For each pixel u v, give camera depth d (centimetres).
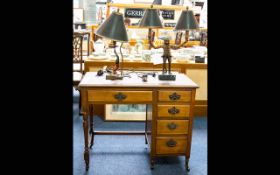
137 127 365
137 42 393
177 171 266
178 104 258
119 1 429
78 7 538
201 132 348
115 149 305
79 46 386
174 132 263
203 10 420
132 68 359
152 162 267
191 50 398
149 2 430
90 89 246
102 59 364
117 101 249
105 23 245
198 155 296
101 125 368
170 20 412
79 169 264
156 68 361
